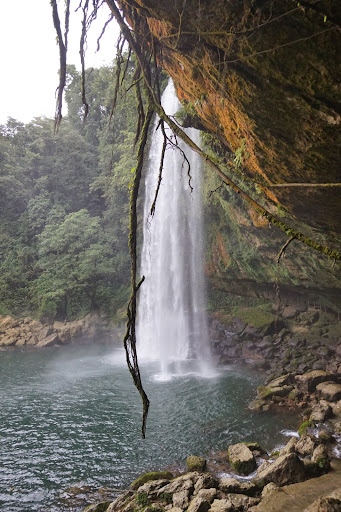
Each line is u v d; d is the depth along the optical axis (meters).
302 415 12.80
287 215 10.45
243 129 6.53
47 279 31.86
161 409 14.24
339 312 19.80
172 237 26.03
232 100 5.83
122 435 12.17
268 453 10.59
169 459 10.57
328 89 4.62
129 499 8.57
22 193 36.97
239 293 25.14
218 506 7.50
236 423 12.66
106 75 32.34
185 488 8.37
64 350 25.52
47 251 33.16
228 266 22.19
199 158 22.12
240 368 19.47
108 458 10.75
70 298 30.64
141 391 3.14
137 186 3.28
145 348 25.81
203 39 4.91
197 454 10.76
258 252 18.88
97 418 13.58
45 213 36.41
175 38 5.06
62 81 3.60
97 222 33.97
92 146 40.25
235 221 18.69
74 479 9.75
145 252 27.95
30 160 37.94
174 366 20.58
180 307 25.86
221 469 9.84
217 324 23.78
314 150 5.82
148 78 3.83
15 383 17.91
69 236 32.22
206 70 5.59
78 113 43.22
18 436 12.22
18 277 33.03
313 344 18.88
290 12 3.79
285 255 17.00
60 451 11.20
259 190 9.21
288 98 5.09
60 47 3.60
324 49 4.16
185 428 12.49
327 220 8.51
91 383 17.78
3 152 36.47
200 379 17.78
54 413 14.12
